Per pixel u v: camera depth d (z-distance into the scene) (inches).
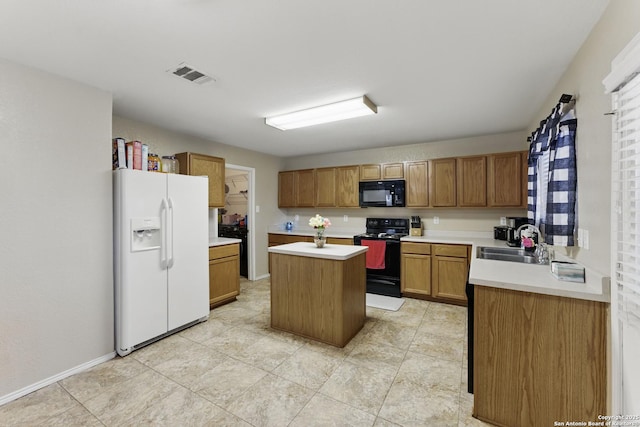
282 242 200.7
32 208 77.4
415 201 165.5
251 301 151.8
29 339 76.8
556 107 79.4
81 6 54.2
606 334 54.6
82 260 87.4
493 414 64.5
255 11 56.3
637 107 42.1
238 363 90.3
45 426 64.5
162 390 77.0
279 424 64.8
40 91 79.0
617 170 49.3
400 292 156.9
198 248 120.0
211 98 101.4
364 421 65.7
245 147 183.8
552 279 64.9
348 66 79.4
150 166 112.7
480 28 62.4
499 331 63.6
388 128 140.6
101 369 87.1
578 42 67.4
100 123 92.0
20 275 75.5
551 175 78.0
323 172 195.8
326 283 102.9
